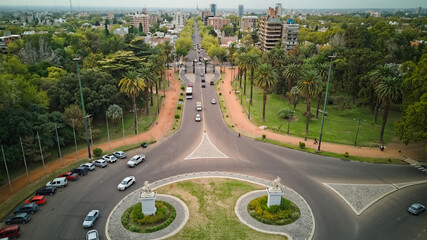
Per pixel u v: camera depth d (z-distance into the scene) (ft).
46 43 469.16
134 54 503.61
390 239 155.74
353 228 163.43
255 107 391.24
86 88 293.84
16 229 153.79
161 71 404.36
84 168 217.77
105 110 301.43
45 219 168.45
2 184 209.15
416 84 242.37
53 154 254.27
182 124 329.72
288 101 407.85
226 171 224.12
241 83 517.55
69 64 439.63
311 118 348.38
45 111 262.88
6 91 224.12
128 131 309.01
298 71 377.71
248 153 256.93
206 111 374.43
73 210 176.65
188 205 181.27
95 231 151.53
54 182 200.44
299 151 260.62
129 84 288.10
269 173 221.25
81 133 269.64
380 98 268.41
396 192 197.36
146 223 163.94
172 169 227.40
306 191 197.67
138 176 216.95
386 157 248.32
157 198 188.14
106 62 388.37
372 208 180.96
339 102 371.76
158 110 363.35
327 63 390.21
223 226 162.91
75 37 585.22
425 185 205.46
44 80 320.50
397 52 468.34
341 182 209.15
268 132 308.81
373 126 319.47
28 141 221.87
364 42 456.04
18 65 350.43
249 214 173.06
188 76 577.84
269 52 483.92
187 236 155.33
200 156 250.78
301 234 157.79
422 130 222.69
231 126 321.93
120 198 188.75
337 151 260.21
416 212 173.88
